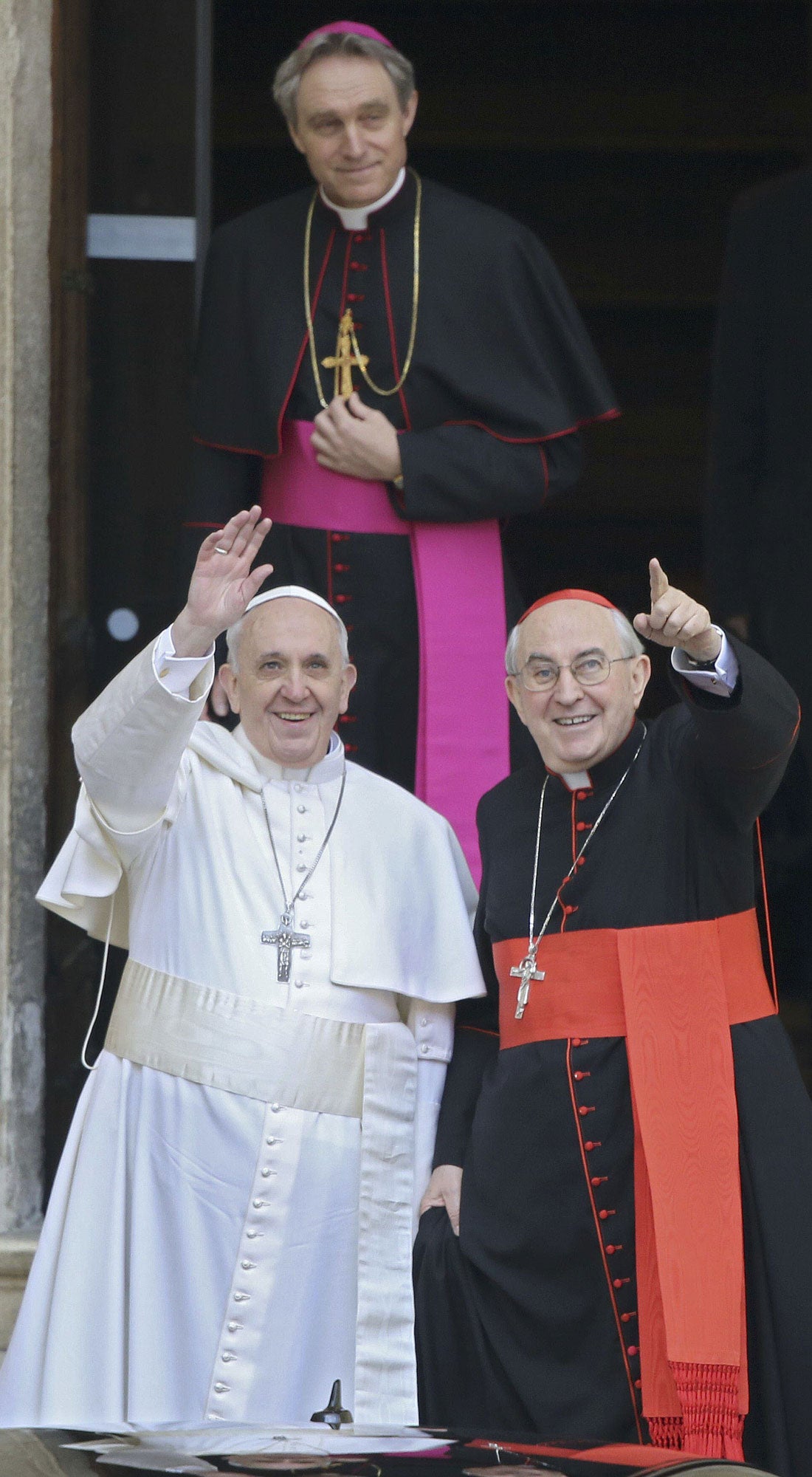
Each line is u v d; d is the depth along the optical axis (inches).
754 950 567.8
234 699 607.2
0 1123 681.6
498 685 716.0
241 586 539.5
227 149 1221.7
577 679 572.7
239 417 729.0
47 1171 715.4
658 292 1230.3
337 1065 568.7
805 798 839.7
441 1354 557.0
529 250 735.1
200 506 737.6
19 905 697.0
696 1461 376.5
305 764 600.7
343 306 725.9
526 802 605.0
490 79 1234.0
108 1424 534.0
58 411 742.5
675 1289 522.0
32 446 719.1
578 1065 555.5
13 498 703.7
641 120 1232.2
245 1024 562.3
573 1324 542.9
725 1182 531.5
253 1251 547.8
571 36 1233.4
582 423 730.2
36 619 717.3
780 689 537.6
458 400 719.1
